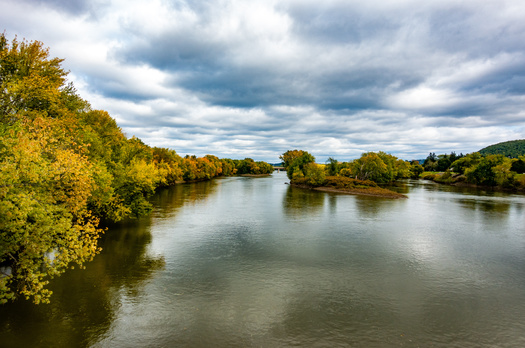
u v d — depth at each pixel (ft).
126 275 61.21
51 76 81.10
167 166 277.85
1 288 35.40
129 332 41.45
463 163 463.83
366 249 83.51
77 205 44.68
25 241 36.73
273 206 168.35
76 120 85.35
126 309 47.57
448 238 97.60
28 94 65.05
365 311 48.93
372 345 40.01
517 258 77.71
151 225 108.88
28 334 39.88
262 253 78.23
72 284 56.03
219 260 72.02
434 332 43.34
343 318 46.60
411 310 49.57
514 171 360.48
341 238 95.35
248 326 43.75
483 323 46.01
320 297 53.62
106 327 42.37
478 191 294.05
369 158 375.86
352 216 137.49
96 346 38.11
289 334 42.01
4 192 34.27
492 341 41.42
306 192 263.90
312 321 45.52
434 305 51.47
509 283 61.46
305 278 62.18
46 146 45.65
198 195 223.71
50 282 56.49
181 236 94.02
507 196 241.35
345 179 303.07
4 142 39.09
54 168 40.50
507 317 47.91
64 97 99.71
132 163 124.16
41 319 43.62
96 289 54.19
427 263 72.79
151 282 58.13
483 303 52.54
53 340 38.86
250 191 268.00
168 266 67.10
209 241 89.04
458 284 60.59
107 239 88.43
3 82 63.46
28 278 37.01
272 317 46.44
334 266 69.51
